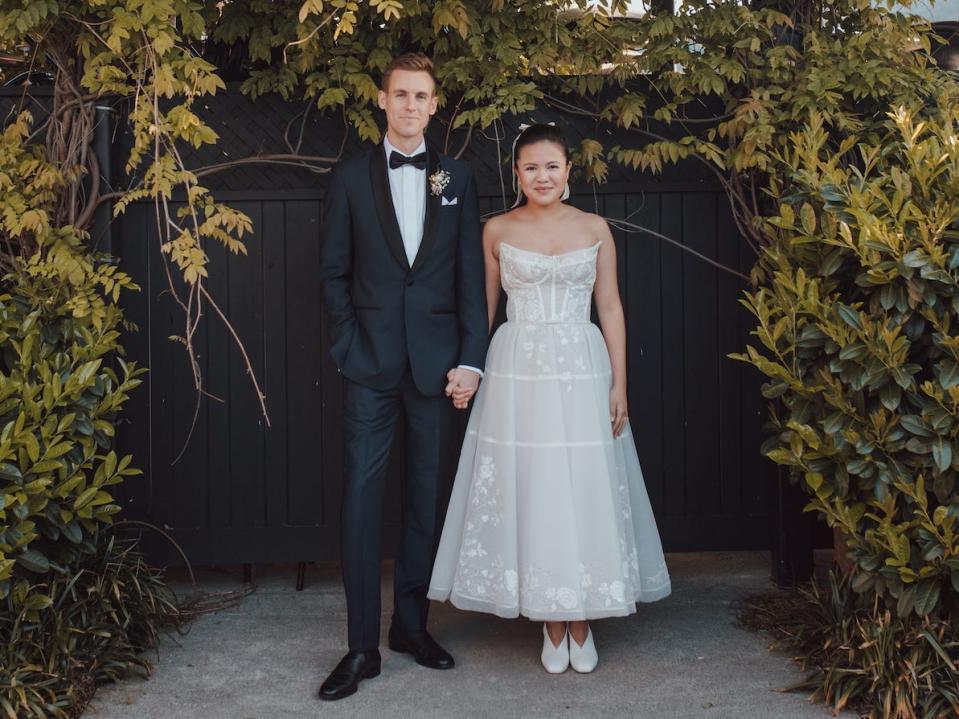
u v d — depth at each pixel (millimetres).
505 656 2775
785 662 2682
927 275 2236
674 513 3406
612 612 2584
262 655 2787
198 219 3303
